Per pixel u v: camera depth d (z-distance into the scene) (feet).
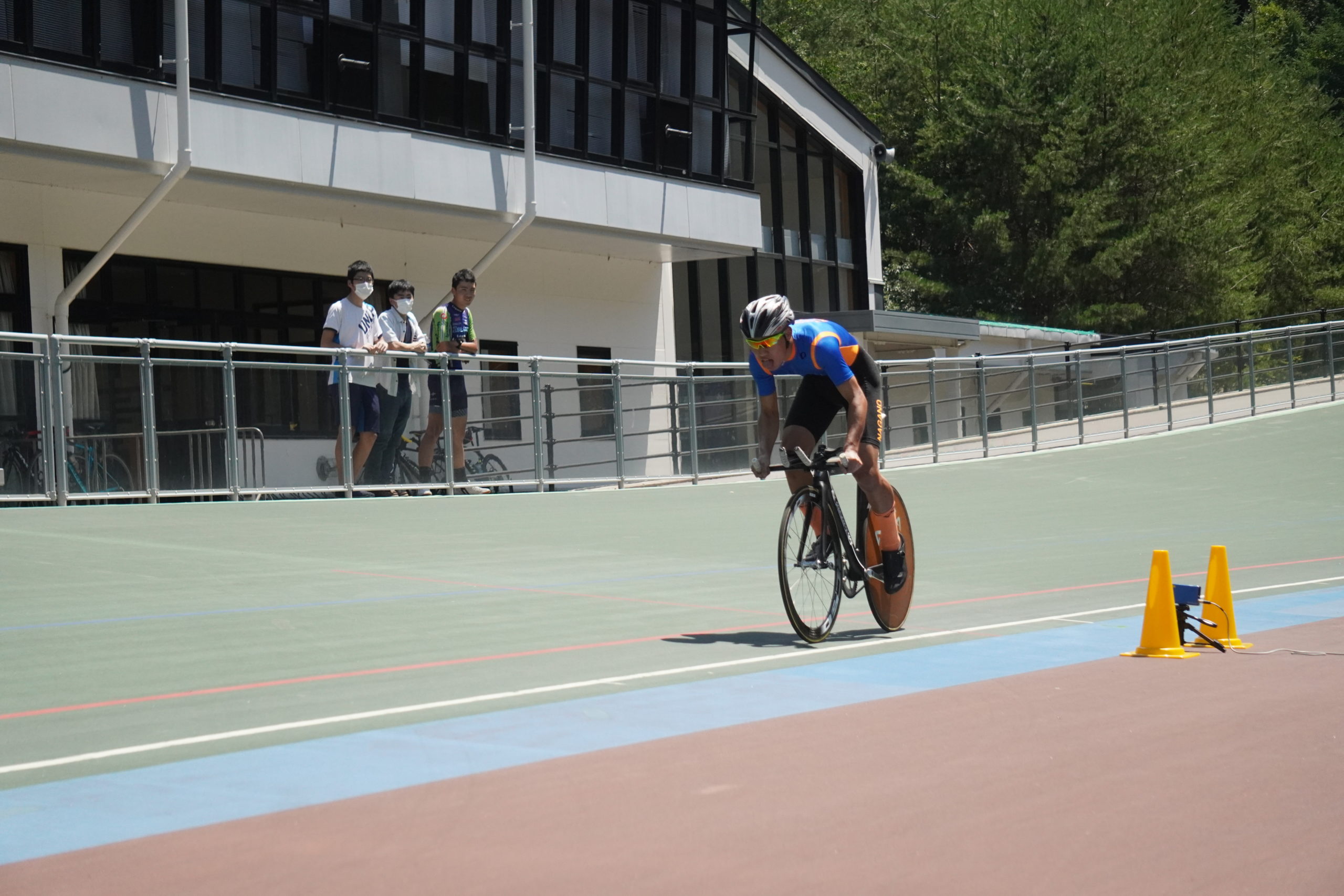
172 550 32.12
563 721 14.87
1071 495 53.67
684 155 75.66
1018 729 14.14
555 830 10.71
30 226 53.16
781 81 98.73
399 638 21.31
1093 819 10.80
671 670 18.07
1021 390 75.10
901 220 147.33
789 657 19.16
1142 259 140.97
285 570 29.81
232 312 60.64
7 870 9.99
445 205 62.95
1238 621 22.66
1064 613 24.32
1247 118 162.81
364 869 9.84
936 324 98.73
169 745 13.97
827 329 20.16
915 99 152.66
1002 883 9.34
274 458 43.78
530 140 64.75
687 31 75.61
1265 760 12.66
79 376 39.40
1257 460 64.18
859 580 21.59
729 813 11.11
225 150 53.93
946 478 60.39
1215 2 167.94
